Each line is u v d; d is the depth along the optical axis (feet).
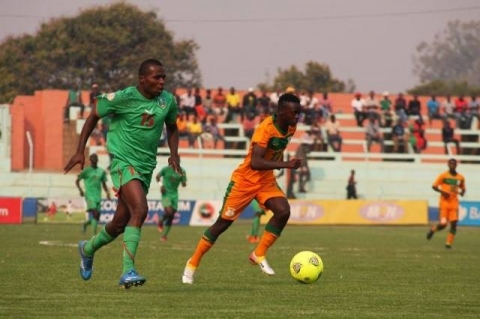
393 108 342.03
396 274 99.66
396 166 298.76
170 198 165.27
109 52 463.83
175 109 71.92
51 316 58.75
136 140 70.03
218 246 151.33
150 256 121.29
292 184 282.77
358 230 223.10
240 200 81.66
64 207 230.89
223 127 307.78
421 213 256.11
